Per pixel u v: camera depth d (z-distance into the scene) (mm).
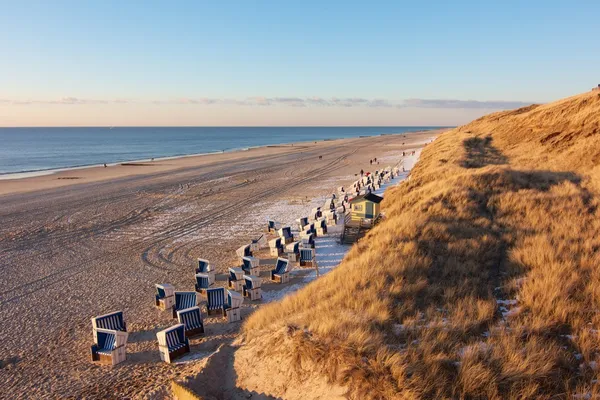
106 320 11594
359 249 15281
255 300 14258
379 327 7727
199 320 11930
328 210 25703
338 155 78312
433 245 12344
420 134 180125
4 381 10016
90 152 116000
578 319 7332
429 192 21484
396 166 52156
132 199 36781
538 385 5871
